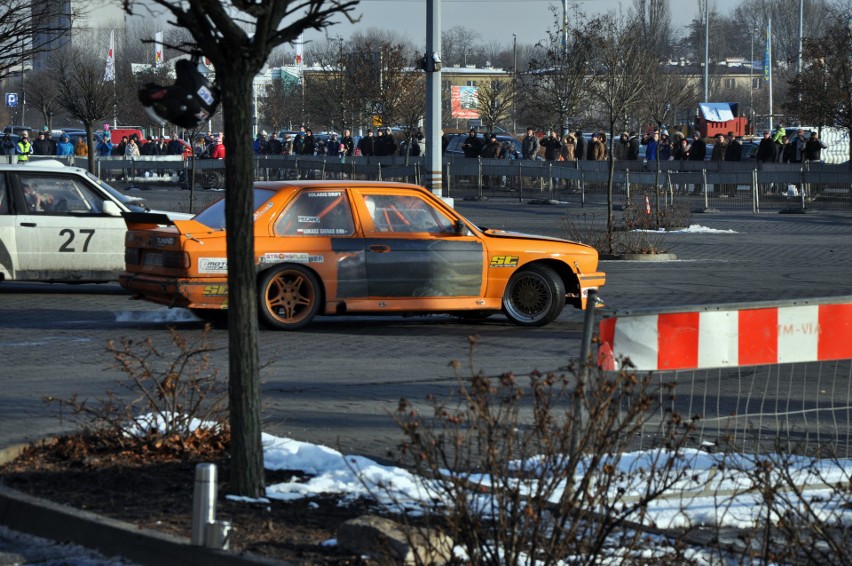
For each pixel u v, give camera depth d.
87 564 10.45
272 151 88.31
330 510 11.26
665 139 73.19
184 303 23.05
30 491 11.79
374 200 24.30
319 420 15.94
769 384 18.78
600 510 9.55
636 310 11.87
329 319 26.12
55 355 20.81
